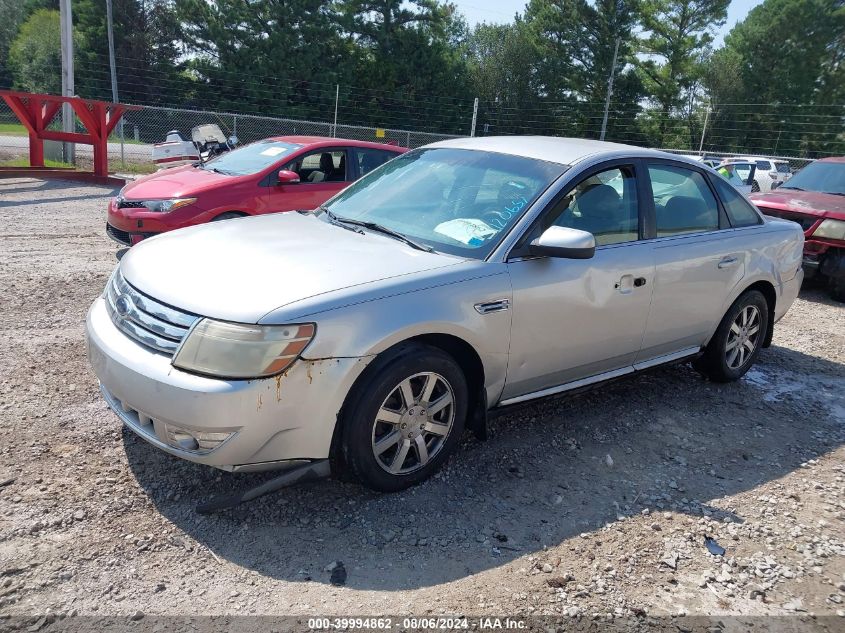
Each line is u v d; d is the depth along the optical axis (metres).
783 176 20.64
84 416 3.73
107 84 39.03
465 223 3.66
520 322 3.45
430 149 4.55
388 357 3.03
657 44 45.75
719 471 3.78
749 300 4.89
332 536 2.93
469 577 2.74
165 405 2.76
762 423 4.46
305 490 3.24
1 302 5.54
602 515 3.25
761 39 47.16
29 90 39.34
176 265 3.21
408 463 3.30
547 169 3.86
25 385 4.05
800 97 47.03
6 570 2.55
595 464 3.73
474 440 3.87
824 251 7.89
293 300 2.85
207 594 2.54
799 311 7.59
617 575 2.82
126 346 2.97
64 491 3.04
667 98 46.41
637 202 4.12
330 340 2.83
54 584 2.51
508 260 3.43
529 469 3.61
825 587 2.86
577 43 46.06
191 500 3.07
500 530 3.06
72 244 7.94
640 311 4.04
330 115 41.91
